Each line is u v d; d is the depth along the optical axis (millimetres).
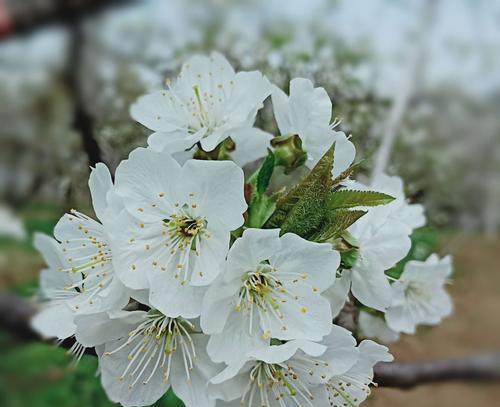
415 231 180
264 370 115
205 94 143
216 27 359
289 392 117
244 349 112
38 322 144
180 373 117
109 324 114
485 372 231
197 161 117
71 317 128
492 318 511
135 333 116
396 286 158
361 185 142
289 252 114
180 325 117
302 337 111
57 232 124
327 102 140
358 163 121
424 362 217
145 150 118
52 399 217
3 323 171
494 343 478
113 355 117
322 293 127
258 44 311
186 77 146
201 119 142
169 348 115
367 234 129
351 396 122
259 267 115
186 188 118
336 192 116
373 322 159
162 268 114
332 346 115
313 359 115
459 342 473
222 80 145
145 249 115
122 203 118
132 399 117
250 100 140
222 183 117
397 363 189
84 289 117
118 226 115
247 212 125
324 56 298
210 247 116
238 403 114
